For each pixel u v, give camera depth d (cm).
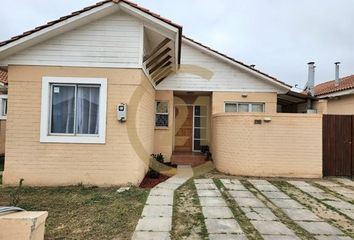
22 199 614
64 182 740
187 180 831
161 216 509
